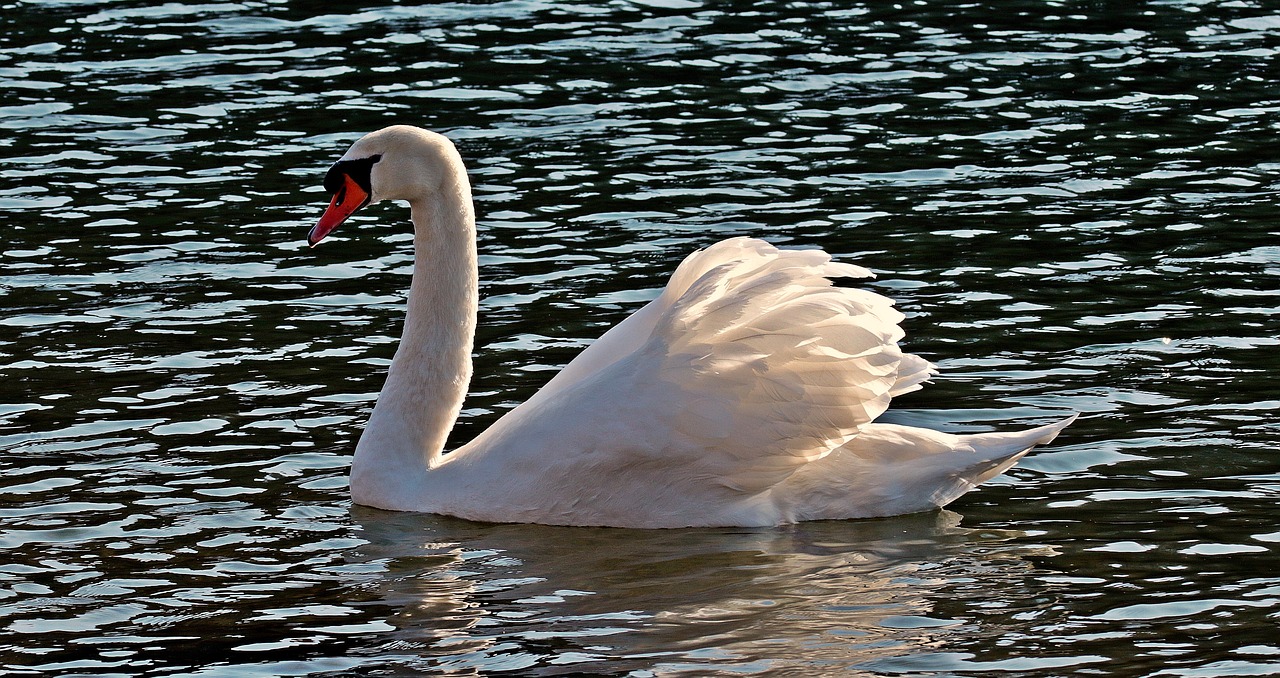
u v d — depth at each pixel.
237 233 20.06
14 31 28.91
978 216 20.47
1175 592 11.31
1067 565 11.84
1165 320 16.86
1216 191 21.17
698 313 12.89
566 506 12.89
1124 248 19.17
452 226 13.38
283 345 16.50
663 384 12.76
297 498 13.25
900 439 13.03
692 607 11.29
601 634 10.88
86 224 20.31
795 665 10.37
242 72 26.77
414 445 13.34
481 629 10.98
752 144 23.41
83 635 10.94
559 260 19.12
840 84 26.08
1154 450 13.80
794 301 12.81
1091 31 28.75
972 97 25.33
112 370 15.77
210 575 11.86
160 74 26.61
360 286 18.31
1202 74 26.28
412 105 25.14
